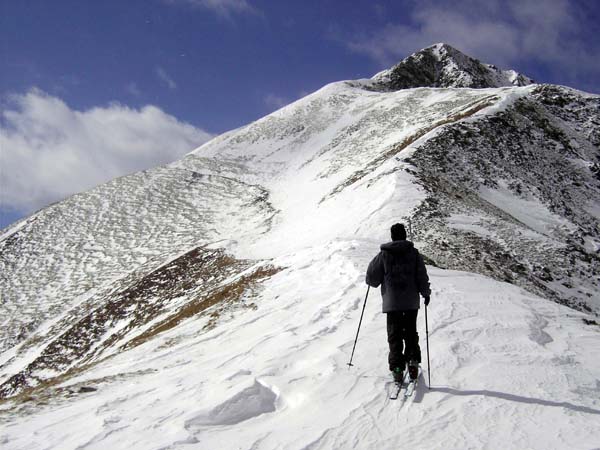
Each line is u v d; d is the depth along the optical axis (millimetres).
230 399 5547
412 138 50844
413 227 23844
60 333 33406
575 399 5441
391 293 5984
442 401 5398
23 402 7070
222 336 10758
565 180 43438
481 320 8672
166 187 61281
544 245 25781
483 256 22094
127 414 5684
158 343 12930
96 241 49781
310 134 77875
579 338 8523
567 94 61656
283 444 4602
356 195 34719
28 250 49875
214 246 40719
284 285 14398
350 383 5977
